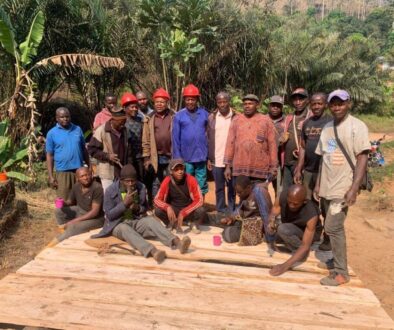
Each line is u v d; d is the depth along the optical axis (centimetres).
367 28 8231
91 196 512
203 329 315
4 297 355
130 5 1261
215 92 1288
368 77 2212
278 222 449
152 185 633
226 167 579
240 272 402
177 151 598
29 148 782
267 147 545
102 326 318
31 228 647
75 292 365
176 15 1106
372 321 328
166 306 345
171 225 493
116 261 423
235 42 1212
